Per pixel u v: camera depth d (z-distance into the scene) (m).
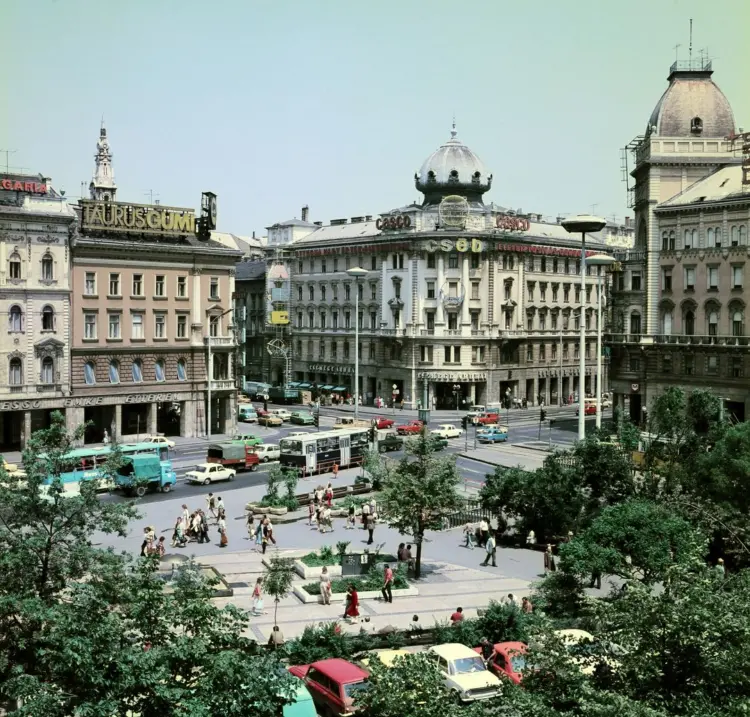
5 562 25.75
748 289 86.31
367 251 131.00
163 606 21.64
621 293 100.00
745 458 44.00
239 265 167.25
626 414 66.50
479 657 28.94
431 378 124.88
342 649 31.19
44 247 82.31
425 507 43.84
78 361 85.81
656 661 19.77
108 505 30.08
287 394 131.50
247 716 19.70
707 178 94.25
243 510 60.44
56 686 19.75
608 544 34.53
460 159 133.38
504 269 129.00
